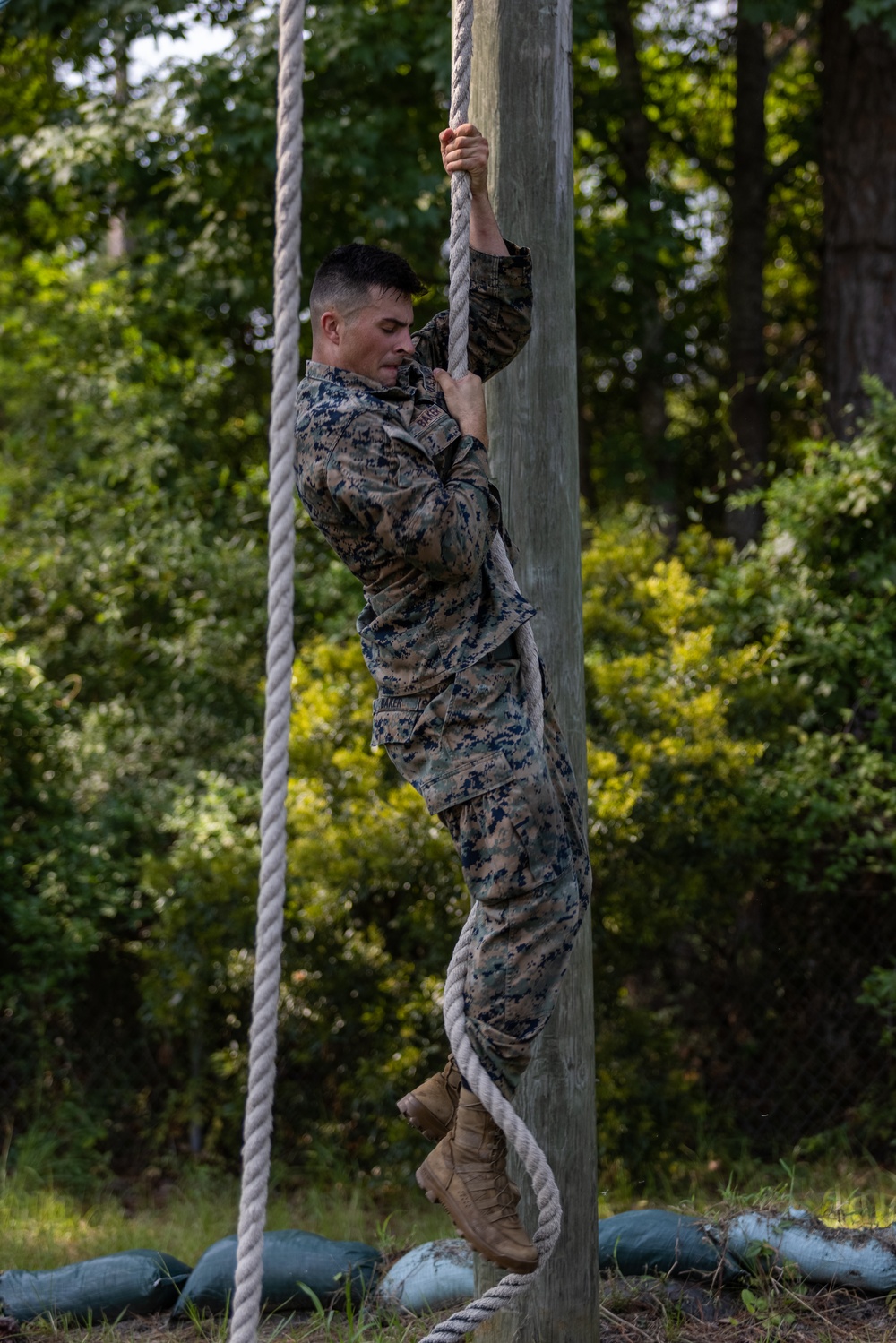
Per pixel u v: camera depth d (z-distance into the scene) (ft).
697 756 31.35
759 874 32.40
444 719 10.76
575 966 17.20
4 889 34.81
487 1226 10.75
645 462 49.14
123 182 45.88
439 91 43.75
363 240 47.60
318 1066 32.96
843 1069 33.01
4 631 39.68
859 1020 33.27
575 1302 16.94
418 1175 11.02
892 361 41.22
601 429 55.83
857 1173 30.40
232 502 46.60
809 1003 33.53
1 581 43.14
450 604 10.89
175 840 38.50
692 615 35.29
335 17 41.22
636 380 52.60
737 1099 33.14
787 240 57.82
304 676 34.53
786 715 34.37
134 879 36.96
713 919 32.78
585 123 49.34
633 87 49.01
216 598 42.24
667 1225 21.18
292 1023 32.50
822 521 35.17
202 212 47.47
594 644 35.04
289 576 9.71
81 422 45.85
